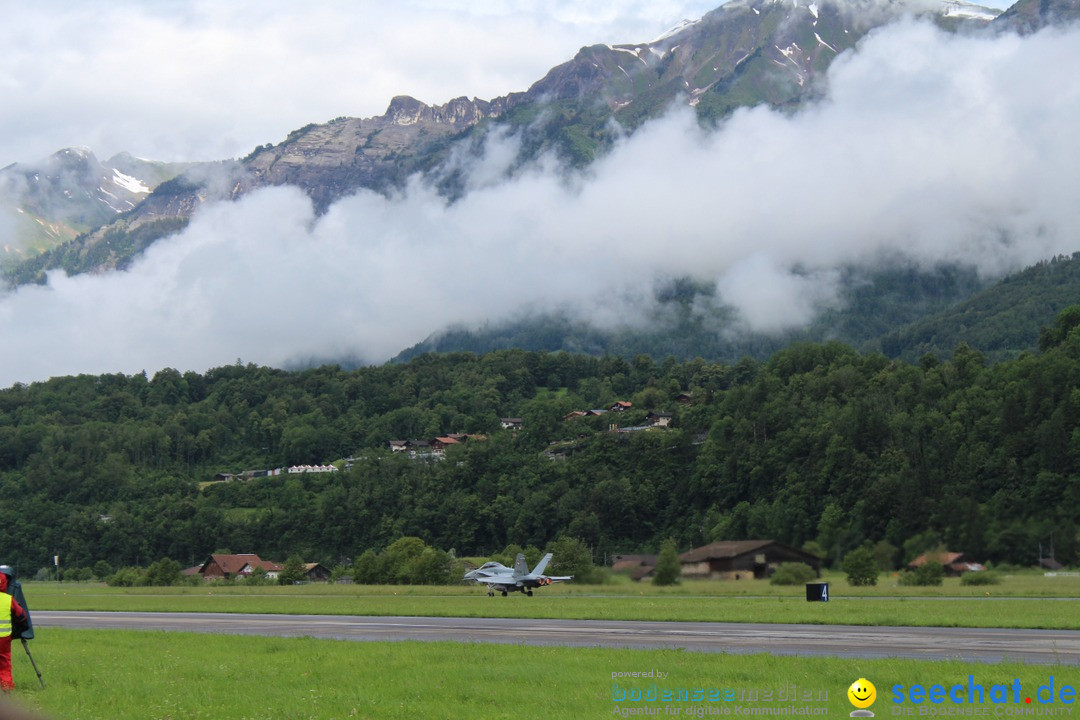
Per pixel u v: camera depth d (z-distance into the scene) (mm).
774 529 113562
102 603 81000
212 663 31844
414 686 26344
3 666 25281
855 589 74125
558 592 82500
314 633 44906
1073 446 101312
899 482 103250
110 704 24219
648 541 143625
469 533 162500
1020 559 88625
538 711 23188
